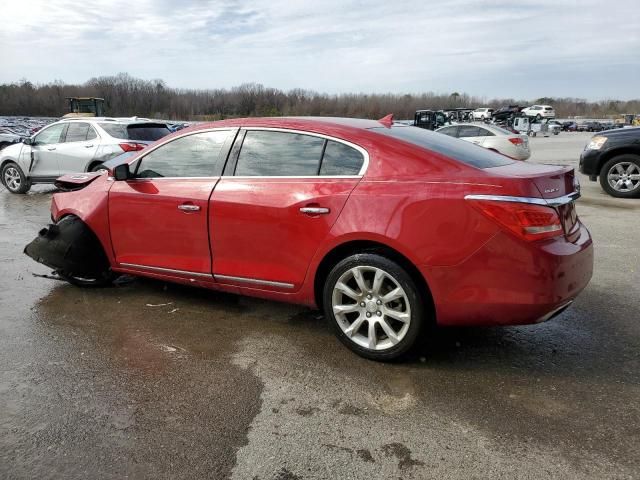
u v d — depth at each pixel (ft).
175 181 13.37
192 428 8.75
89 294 15.24
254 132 12.48
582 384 10.05
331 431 8.66
